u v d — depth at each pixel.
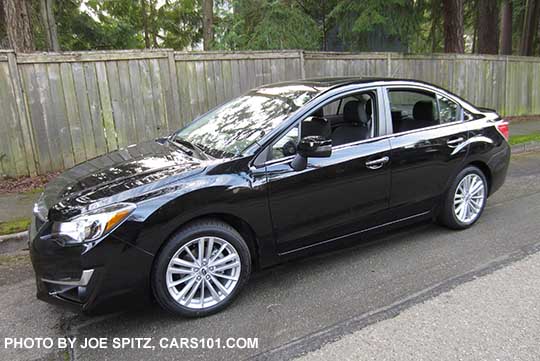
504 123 4.62
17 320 2.95
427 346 2.51
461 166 4.12
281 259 3.25
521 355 2.40
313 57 7.76
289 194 3.12
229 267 2.97
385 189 3.62
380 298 3.07
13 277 3.63
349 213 3.46
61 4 14.33
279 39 10.17
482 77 10.47
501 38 18.20
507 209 4.90
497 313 2.82
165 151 3.47
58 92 5.96
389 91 3.78
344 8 10.48
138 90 6.43
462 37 10.72
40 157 6.00
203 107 6.92
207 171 2.89
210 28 12.32
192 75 6.76
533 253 3.71
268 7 10.42
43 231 2.65
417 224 4.50
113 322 2.88
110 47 16.48
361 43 10.96
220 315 2.93
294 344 2.58
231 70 7.05
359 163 3.42
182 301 2.83
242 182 2.93
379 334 2.64
